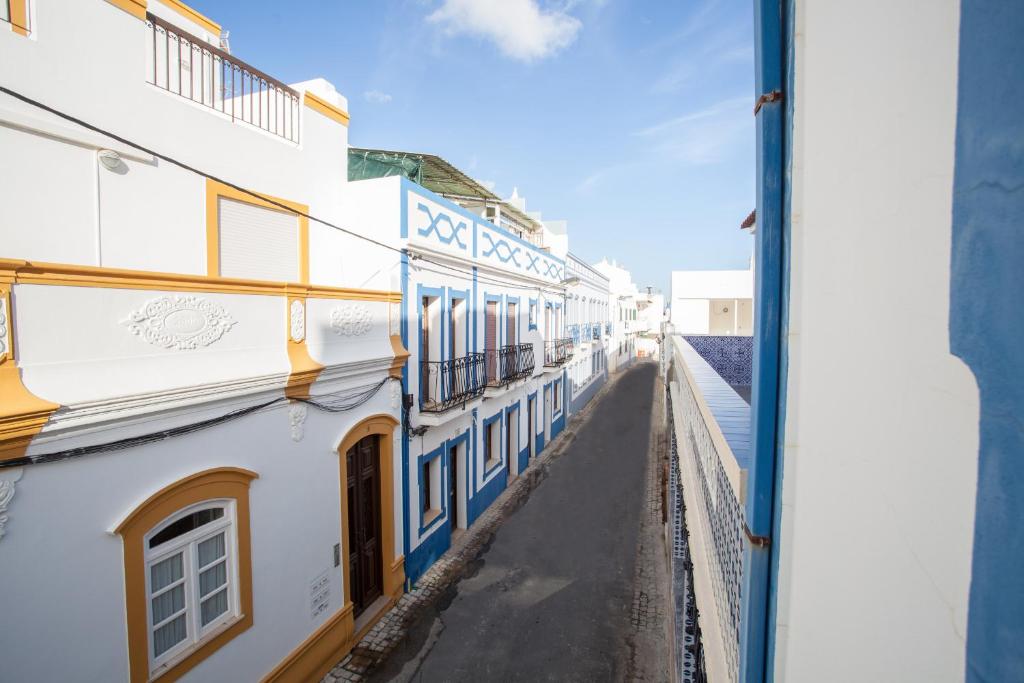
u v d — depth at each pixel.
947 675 1.01
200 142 7.12
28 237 5.42
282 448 6.57
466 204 16.62
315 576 7.22
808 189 1.55
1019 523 0.76
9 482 3.97
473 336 12.25
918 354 1.09
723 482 2.82
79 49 5.73
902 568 1.18
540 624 8.91
